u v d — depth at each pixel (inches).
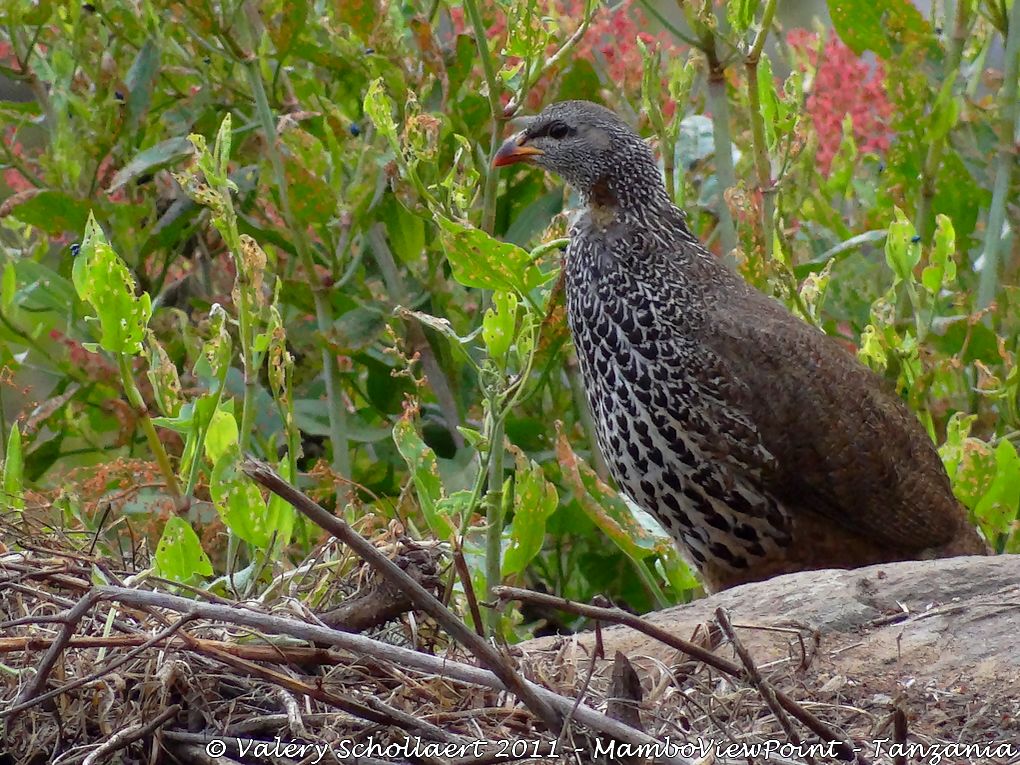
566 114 416.5
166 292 498.3
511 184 506.3
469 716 271.0
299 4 427.5
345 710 263.7
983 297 475.8
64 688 257.9
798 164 499.8
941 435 464.1
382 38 450.6
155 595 261.7
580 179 415.8
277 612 293.1
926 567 336.5
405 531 382.6
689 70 445.4
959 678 298.4
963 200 506.0
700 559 413.4
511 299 369.7
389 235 459.8
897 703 278.1
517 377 375.9
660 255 405.7
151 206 474.6
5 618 293.6
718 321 396.8
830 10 482.6
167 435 474.6
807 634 317.4
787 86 436.5
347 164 451.2
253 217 497.0
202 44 435.8
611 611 260.8
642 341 399.5
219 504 349.7
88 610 280.7
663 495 406.6
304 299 469.1
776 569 411.8
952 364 447.8
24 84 515.5
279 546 355.6
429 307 480.7
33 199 464.1
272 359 362.9
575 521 462.9
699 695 289.9
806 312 438.0
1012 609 317.1
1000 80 510.6
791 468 397.1
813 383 396.2
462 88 470.9
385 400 476.7
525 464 367.6
